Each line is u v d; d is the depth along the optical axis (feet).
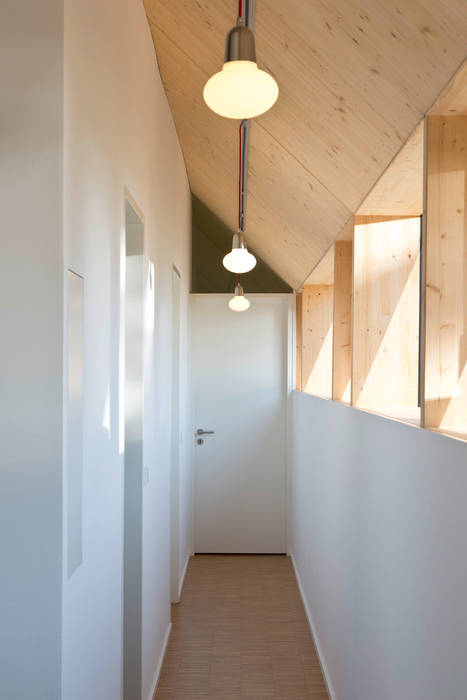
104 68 6.27
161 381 11.84
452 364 5.72
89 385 5.68
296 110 7.89
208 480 20.26
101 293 6.17
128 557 9.37
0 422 4.80
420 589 5.34
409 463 5.80
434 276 5.77
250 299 20.34
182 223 16.38
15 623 4.76
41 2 4.79
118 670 7.24
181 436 16.57
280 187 11.19
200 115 11.60
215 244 21.35
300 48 6.57
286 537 20.16
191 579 17.52
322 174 9.08
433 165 5.79
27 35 4.79
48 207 4.79
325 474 11.71
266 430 20.25
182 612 14.92
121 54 7.23
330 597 10.93
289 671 11.90
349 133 7.38
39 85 4.78
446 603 4.63
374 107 6.44
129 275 9.20
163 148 11.73
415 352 9.37
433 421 5.65
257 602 15.65
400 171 7.34
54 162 4.79
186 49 9.44
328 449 11.32
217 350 20.30
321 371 18.42
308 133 8.22
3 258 4.79
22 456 4.77
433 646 4.94
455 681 4.40
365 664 7.75
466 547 4.23
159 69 10.89
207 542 20.18
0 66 4.79
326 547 11.50
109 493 6.65
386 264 9.45
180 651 12.73
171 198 13.34
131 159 8.00
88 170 5.60
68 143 4.92
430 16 4.56
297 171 9.80
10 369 4.78
